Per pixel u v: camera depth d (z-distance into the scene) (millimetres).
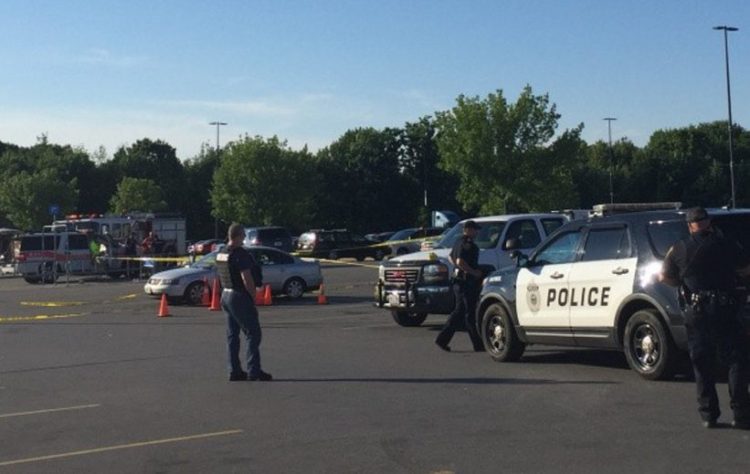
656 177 81812
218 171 69000
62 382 12281
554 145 56156
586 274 11852
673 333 10656
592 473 7156
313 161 76312
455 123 56375
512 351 13078
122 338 17469
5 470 7723
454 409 9758
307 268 26141
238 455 8039
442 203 89438
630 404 9742
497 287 13258
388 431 8789
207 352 15055
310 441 8469
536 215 17734
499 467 7402
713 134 86250
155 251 42688
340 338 16672
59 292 32594
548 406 9781
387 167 89062
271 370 12836
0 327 20094
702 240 8445
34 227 69375
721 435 8266
